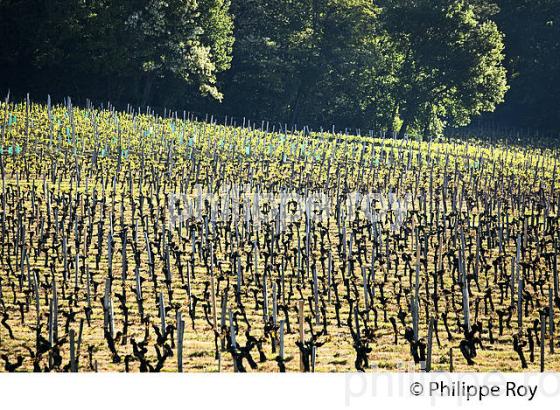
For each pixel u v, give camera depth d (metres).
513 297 62.81
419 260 68.50
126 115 162.88
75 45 194.75
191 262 69.25
